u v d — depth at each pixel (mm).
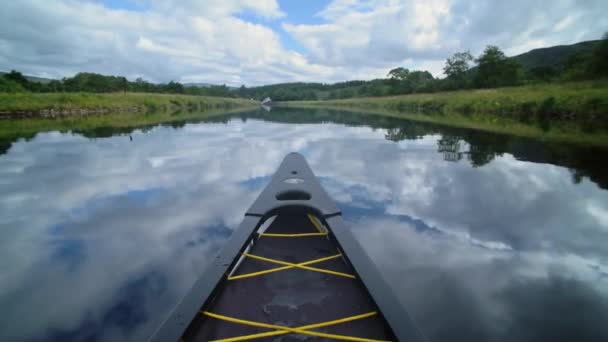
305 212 2326
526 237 2508
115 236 2549
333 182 4020
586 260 2176
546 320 1597
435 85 40594
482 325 1563
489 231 2619
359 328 1350
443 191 3625
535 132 8516
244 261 1877
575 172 4336
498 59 34031
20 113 15703
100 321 1616
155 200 3375
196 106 35031
